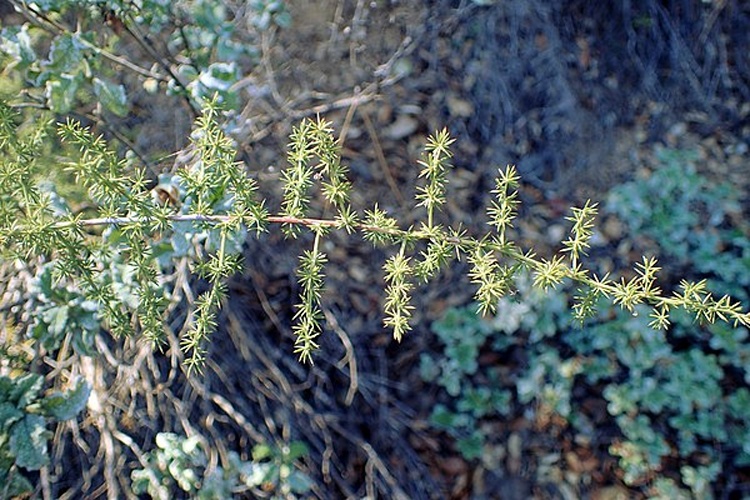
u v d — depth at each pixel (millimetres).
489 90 3621
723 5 3963
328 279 3203
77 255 1731
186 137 2875
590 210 1564
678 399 3121
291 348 3031
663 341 3184
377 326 3221
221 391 2764
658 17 3910
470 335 3219
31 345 2439
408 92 3541
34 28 2482
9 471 2041
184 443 2283
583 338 3221
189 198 1921
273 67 3363
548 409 3170
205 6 2383
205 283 2758
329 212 3266
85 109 2795
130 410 2531
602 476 3121
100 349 2486
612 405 3119
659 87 3857
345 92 3451
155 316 1792
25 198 1654
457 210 3434
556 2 3814
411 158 3463
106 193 1684
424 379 3191
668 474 3094
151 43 2848
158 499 2365
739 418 3123
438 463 3098
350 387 3068
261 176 3066
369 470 2914
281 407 2865
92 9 2432
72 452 2523
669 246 3375
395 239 1668
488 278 1660
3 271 2439
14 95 2369
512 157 3582
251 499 2637
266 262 3092
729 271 3297
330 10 3496
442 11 3639
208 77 2297
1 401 1938
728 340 3186
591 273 3381
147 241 2035
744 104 3898
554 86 3686
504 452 3139
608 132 3723
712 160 3744
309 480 2539
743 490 3084
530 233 3449
